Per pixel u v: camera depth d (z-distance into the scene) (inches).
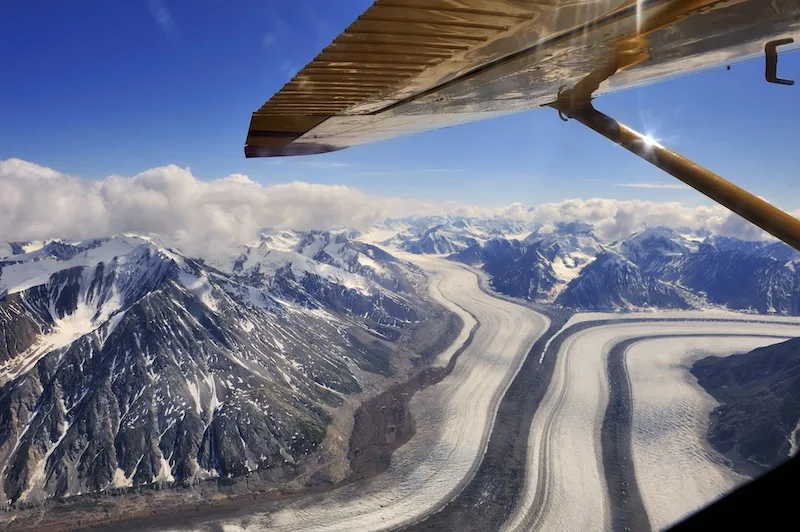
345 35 99.1
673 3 97.7
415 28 94.0
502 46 112.5
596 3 90.0
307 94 147.9
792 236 132.6
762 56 134.6
